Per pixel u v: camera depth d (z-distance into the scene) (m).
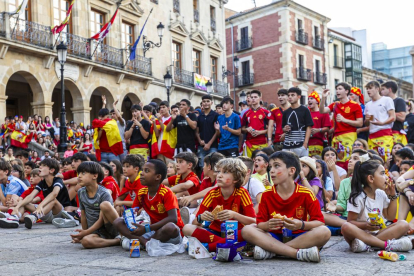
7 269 4.20
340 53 44.84
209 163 6.47
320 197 6.52
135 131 10.95
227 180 4.81
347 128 9.01
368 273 3.78
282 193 4.58
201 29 30.83
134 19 24.55
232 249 4.37
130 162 6.94
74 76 20.45
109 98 22.70
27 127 16.80
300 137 8.92
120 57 22.97
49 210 7.71
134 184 7.03
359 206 5.21
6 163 8.56
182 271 4.01
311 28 40.16
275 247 4.41
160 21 26.64
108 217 5.49
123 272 4.01
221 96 32.16
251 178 6.34
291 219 4.33
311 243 4.39
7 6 17.66
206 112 10.38
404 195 5.75
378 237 4.88
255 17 39.12
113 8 23.14
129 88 23.92
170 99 27.05
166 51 27.00
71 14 20.75
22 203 7.90
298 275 3.76
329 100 41.91
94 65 21.12
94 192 5.77
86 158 8.51
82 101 20.88
